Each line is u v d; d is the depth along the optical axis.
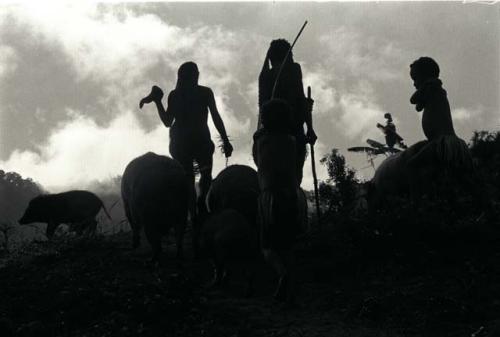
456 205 8.34
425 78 8.84
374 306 6.02
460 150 8.30
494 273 6.79
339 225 8.30
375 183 9.26
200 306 6.26
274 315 6.05
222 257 6.75
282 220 6.23
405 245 7.62
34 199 13.66
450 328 5.56
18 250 9.14
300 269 7.58
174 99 8.80
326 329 5.65
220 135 8.67
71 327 5.90
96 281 7.02
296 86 8.04
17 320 6.10
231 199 7.39
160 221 7.71
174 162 7.99
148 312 5.95
